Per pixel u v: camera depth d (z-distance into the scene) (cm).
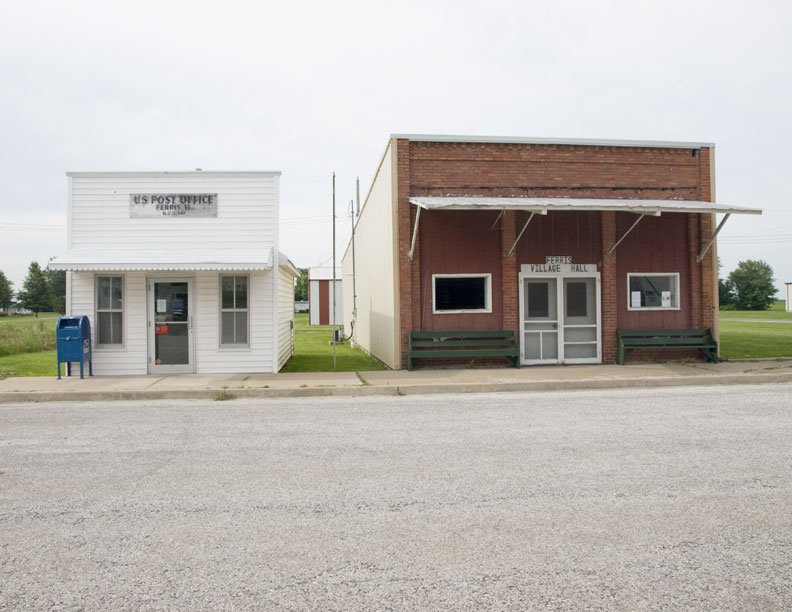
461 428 889
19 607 379
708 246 1631
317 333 3534
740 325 3800
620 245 1633
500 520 516
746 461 687
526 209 1392
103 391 1220
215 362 1525
